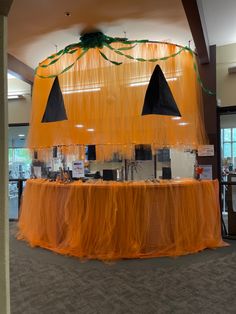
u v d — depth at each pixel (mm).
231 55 4988
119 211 3758
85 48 4273
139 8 3756
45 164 5035
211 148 4785
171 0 3590
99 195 3828
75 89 4297
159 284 2799
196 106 4438
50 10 3762
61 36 4523
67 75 4363
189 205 3973
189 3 3262
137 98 4094
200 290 2664
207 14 4051
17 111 6773
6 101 1376
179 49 4281
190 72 4387
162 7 3744
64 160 4574
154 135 4066
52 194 4176
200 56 4668
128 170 4496
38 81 4824
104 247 3680
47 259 3553
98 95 4184
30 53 5195
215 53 4934
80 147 4309
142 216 3785
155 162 4777
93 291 2652
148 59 4055
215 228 4223
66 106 4355
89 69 4227
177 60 4242
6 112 1374
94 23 4125
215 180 4480
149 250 3732
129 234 3703
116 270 3178
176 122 4203
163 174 4527
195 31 3883
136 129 4070
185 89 4312
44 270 3174
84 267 3273
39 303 2426
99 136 4160
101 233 3730
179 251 3734
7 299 1361
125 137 4074
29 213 4527
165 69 4184
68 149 4375
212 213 4203
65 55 4441
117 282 2850
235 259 3527
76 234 3826
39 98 4781
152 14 3918
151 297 2531
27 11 3762
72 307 2361
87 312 2287
